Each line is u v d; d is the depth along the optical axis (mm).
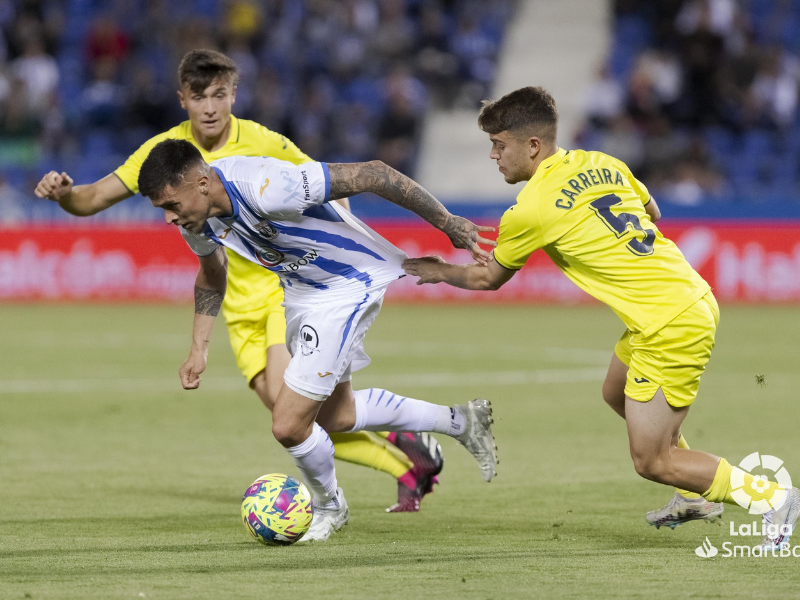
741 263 59812
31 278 64375
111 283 64062
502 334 48594
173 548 15242
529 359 40219
